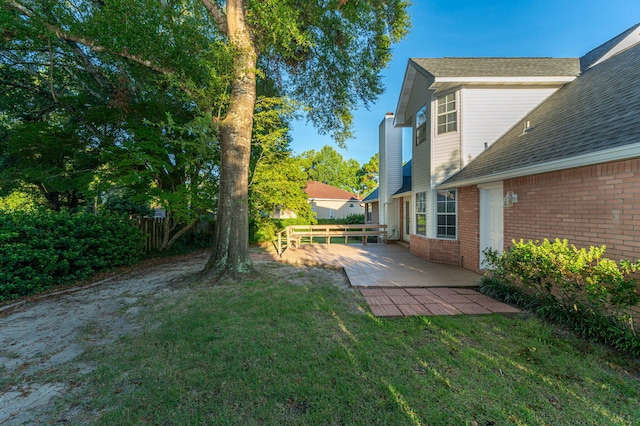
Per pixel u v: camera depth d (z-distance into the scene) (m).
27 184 10.48
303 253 10.71
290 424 2.05
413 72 10.12
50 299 5.18
